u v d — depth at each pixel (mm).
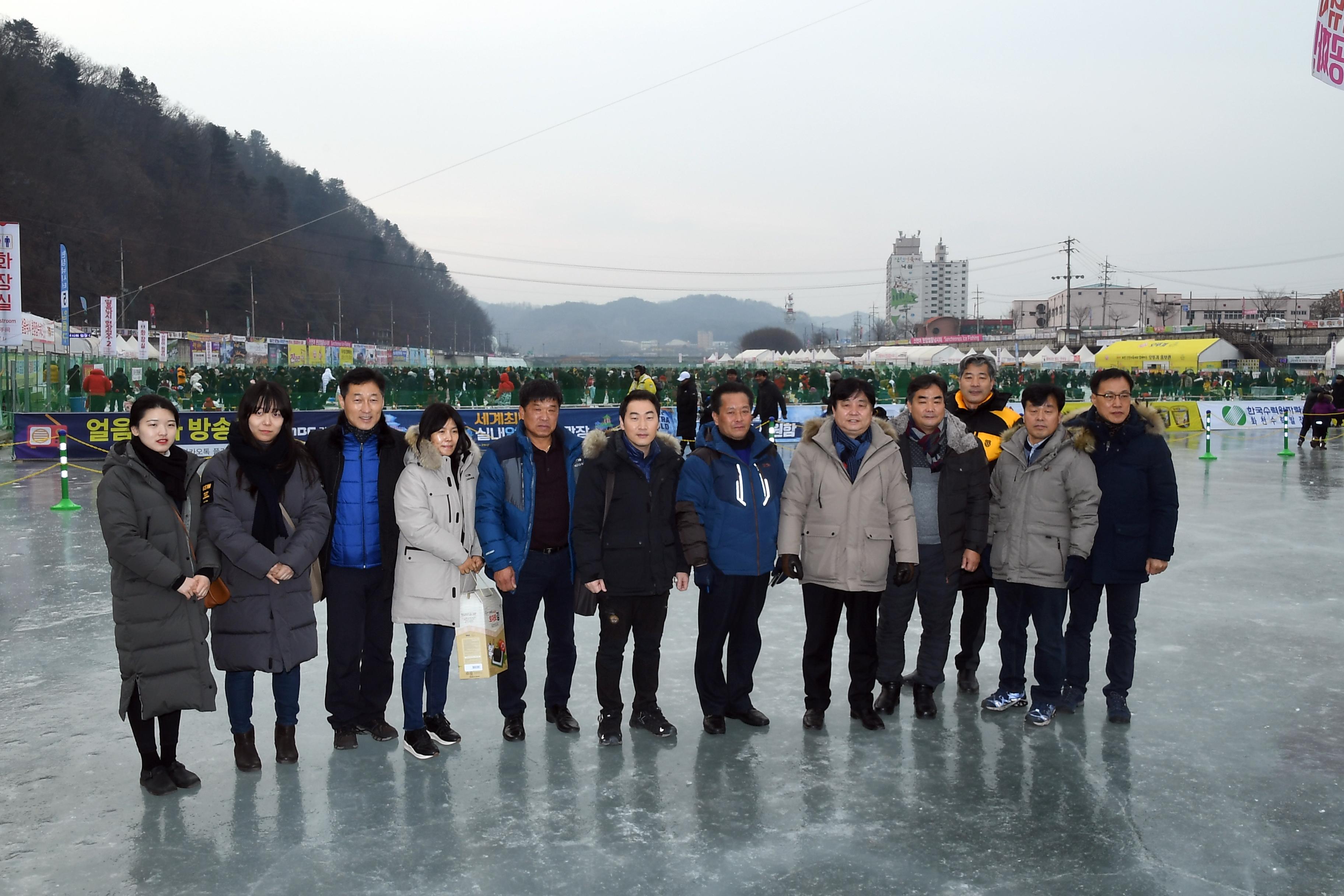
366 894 3262
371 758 4488
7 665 5902
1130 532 4820
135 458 3943
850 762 4426
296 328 109125
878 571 4770
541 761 4445
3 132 74750
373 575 4582
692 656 6223
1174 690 5438
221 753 4539
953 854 3539
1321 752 4516
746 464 4738
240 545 4023
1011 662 5152
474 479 4695
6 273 19031
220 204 103375
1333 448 21750
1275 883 3336
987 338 97688
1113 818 3836
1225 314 132125
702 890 3285
